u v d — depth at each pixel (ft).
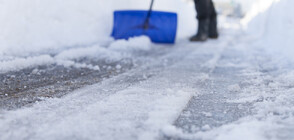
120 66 6.07
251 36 15.23
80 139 2.35
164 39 10.72
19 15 7.29
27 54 6.61
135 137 2.41
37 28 7.82
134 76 5.14
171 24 10.68
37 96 3.69
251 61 7.06
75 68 5.70
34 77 4.82
